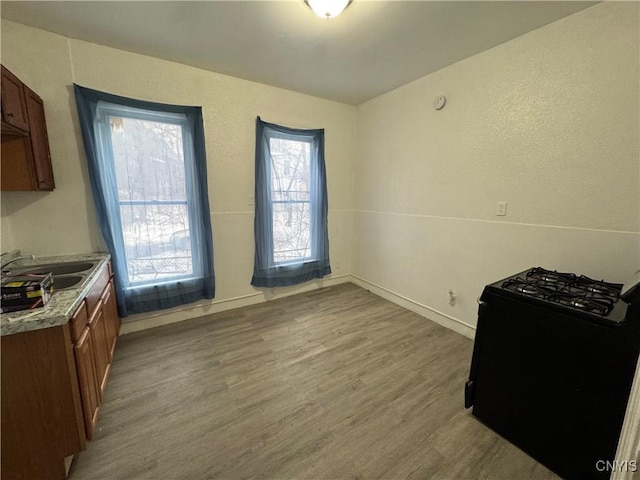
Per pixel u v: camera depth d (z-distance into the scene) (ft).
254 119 9.84
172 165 8.54
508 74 7.04
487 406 5.23
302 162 11.17
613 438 3.85
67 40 6.90
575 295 4.68
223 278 10.07
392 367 7.03
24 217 6.91
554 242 6.53
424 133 9.37
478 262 8.11
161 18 6.17
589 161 5.90
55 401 4.05
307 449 4.78
